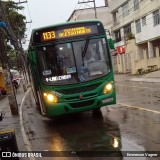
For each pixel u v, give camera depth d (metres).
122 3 51.59
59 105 11.88
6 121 16.08
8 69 18.33
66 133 10.99
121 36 54.62
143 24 44.81
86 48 12.24
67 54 12.13
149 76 36.03
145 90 22.34
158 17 40.12
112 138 9.27
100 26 12.50
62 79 11.98
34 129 12.73
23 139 10.89
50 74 12.04
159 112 12.53
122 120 11.83
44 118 15.30
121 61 55.06
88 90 12.02
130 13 49.06
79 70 12.06
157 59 41.59
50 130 12.01
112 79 12.34
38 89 13.02
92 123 12.10
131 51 46.19
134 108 14.36
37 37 12.13
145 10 43.44
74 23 12.27
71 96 11.91
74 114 14.82
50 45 12.13
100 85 12.13
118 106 15.59
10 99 18.27
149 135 9.03
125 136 9.28
